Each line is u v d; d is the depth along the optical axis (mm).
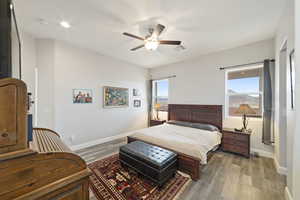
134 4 1845
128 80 4656
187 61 4328
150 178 1948
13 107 693
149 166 1959
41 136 1312
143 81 5215
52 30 2570
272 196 1769
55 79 3002
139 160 2100
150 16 2105
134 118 4875
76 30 2564
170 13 2035
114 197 1737
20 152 687
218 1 1794
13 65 1174
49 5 1864
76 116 3369
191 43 3113
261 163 2656
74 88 3316
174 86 4664
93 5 1869
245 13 2049
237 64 3363
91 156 2953
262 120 3057
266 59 2904
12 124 689
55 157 796
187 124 3711
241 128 3332
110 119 4121
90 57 3605
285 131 2281
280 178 2154
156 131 3193
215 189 1896
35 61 2875
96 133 3775
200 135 2830
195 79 4141
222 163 2654
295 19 1296
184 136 2818
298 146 1279
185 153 2299
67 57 3178
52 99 2980
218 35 2742
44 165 755
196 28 2461
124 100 4523
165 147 2533
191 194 1797
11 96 688
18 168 674
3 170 633
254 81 3256
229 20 2225
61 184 784
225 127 3590
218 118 3553
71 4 1851
